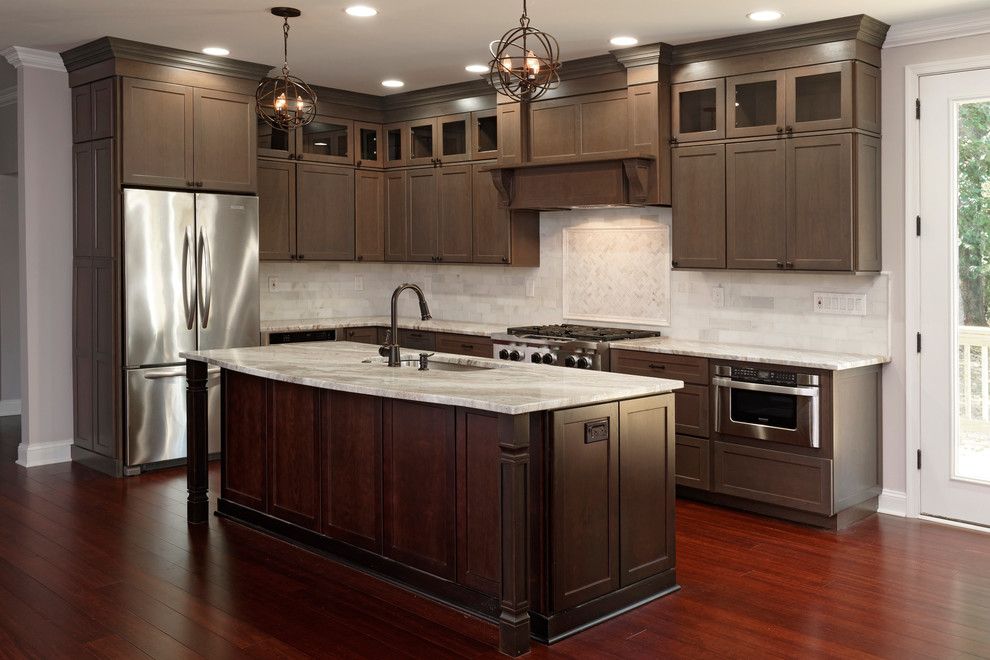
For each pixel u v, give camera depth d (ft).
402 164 24.64
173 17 16.74
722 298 19.25
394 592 12.84
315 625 11.67
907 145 16.60
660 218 20.30
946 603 12.39
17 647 10.95
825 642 11.09
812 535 15.58
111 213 18.99
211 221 20.25
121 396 19.33
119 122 18.83
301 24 17.15
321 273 25.64
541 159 20.84
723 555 14.48
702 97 18.29
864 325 17.21
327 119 23.80
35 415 20.42
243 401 15.93
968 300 16.11
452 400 11.19
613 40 18.04
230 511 16.43
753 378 16.51
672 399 12.76
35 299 20.16
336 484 13.98
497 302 24.16
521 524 10.79
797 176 16.85
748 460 16.71
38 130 19.86
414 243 24.49
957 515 16.34
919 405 16.67
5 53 19.48
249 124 20.93
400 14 16.38
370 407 13.26
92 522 16.15
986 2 15.10
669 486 12.80
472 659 10.68
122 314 19.16
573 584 11.45
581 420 11.46
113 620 11.79
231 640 11.19
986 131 15.79
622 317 21.29
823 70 16.47
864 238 16.48
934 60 16.24
